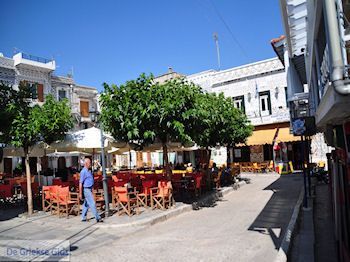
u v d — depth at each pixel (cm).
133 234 787
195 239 727
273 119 2564
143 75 997
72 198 1102
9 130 973
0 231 838
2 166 2730
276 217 939
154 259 598
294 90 1324
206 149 1623
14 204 1255
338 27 387
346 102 390
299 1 740
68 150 1415
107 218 929
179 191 1368
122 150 1602
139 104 951
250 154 2812
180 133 950
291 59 1237
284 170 2416
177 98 947
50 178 1659
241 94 2758
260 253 618
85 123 3359
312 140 2464
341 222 476
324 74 513
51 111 1009
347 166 414
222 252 629
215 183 1648
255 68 2694
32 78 2853
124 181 1154
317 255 631
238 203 1223
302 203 1137
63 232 805
